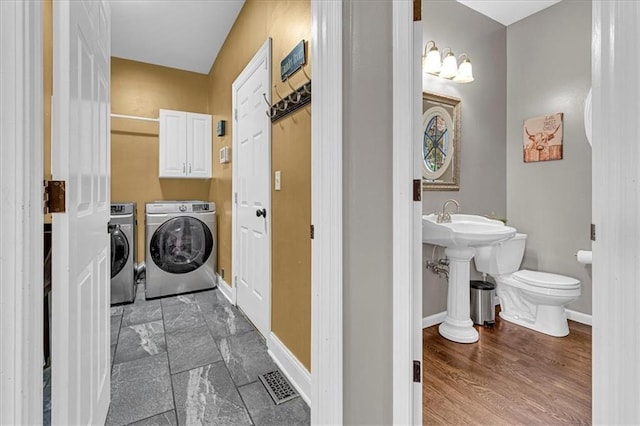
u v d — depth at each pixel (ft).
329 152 4.04
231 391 5.51
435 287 8.59
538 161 9.31
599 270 2.41
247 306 8.63
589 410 5.18
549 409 5.21
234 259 9.64
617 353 2.31
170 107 12.61
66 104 2.93
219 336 7.60
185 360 6.51
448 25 8.65
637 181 2.20
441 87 8.68
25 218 2.49
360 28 4.10
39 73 2.62
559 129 8.87
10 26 2.40
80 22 3.32
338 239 4.01
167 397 5.34
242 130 8.97
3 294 2.42
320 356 4.15
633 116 2.22
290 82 6.11
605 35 2.36
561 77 8.84
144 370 6.12
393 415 4.09
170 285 10.64
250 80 8.21
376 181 4.13
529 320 8.43
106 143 4.84
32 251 2.55
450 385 5.84
